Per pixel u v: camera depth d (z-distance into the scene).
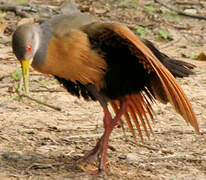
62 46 10.33
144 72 10.95
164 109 14.50
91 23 10.71
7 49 18.30
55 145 11.92
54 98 14.79
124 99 11.09
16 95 14.73
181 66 11.53
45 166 10.73
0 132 12.34
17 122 13.00
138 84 11.09
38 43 10.36
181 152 11.83
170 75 10.05
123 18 22.62
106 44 10.64
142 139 11.58
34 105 14.20
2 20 20.66
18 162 10.93
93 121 13.45
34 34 10.30
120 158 11.41
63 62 10.45
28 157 11.19
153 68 10.38
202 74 17.44
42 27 10.55
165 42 20.81
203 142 12.45
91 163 11.11
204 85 16.50
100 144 11.09
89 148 11.89
